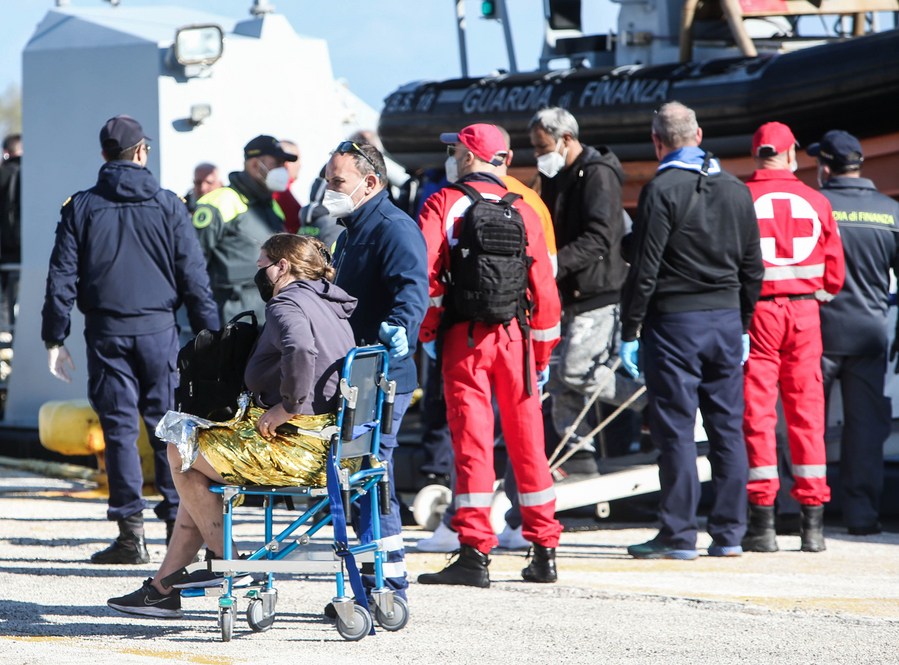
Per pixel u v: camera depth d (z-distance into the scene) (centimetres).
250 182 2447
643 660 1341
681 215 1992
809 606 1644
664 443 2041
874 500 2347
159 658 1310
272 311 1400
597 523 2494
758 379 2139
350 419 1383
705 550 2156
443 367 1788
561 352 2241
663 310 2022
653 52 3522
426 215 1758
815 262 2150
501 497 2236
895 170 2808
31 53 3353
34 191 3356
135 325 1973
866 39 2800
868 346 2306
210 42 3238
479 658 1345
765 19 3456
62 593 1705
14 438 3362
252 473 1410
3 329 3684
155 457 2017
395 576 1531
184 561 1529
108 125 1989
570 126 2189
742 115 2931
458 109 3362
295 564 1396
